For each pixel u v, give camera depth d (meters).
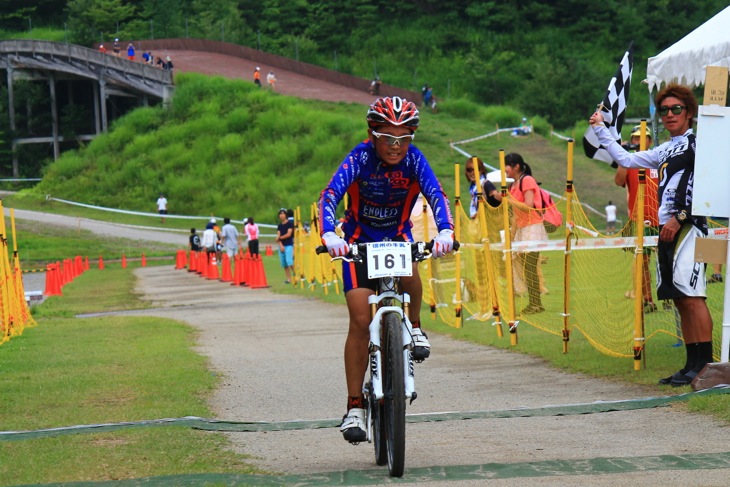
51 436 6.82
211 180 66.88
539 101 85.50
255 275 26.88
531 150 61.53
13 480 5.60
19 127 91.31
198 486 5.32
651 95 11.98
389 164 5.91
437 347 11.77
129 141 75.31
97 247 52.47
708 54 10.82
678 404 7.09
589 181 52.81
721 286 12.88
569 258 10.20
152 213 63.69
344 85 90.12
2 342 13.47
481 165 14.58
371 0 116.25
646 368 8.91
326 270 21.45
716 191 7.57
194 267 37.50
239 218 61.22
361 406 5.94
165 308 20.48
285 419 7.55
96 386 9.22
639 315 8.87
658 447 5.88
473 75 101.75
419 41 110.25
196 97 78.50
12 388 9.21
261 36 113.81
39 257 49.09
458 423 7.10
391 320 5.57
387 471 5.68
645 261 11.14
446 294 15.98
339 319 16.03
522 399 7.99
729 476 5.08
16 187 79.06
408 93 82.81
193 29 115.38
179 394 8.68
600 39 106.81
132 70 83.19
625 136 53.94
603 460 5.57
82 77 89.38
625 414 6.97
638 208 8.83
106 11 114.94
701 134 7.58
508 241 11.37
